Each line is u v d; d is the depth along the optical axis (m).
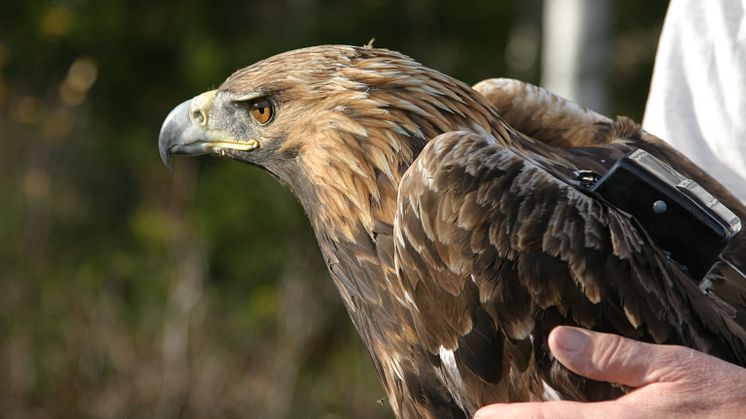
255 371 9.85
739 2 3.92
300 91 3.94
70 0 13.77
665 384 3.01
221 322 10.38
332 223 3.90
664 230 3.31
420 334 3.58
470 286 3.36
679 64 4.13
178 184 11.76
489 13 14.84
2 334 10.30
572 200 3.30
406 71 3.78
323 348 10.50
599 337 3.06
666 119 4.13
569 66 9.75
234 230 11.81
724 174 4.01
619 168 3.34
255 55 13.32
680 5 4.13
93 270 11.55
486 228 3.32
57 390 9.84
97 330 10.11
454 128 3.73
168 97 13.97
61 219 12.25
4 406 9.77
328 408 9.72
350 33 13.85
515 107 4.47
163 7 13.98
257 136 4.11
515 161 3.39
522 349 3.34
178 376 9.68
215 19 13.98
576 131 4.43
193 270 10.66
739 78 3.89
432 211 3.39
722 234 3.27
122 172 13.20
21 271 11.12
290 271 11.20
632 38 17.39
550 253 3.26
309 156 3.94
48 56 13.68
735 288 3.58
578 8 9.72
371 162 3.77
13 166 12.19
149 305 10.54
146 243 11.59
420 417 3.83
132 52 13.86
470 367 3.46
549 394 3.34
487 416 3.19
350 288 3.94
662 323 3.24
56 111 12.98
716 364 3.02
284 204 11.91
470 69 14.80
